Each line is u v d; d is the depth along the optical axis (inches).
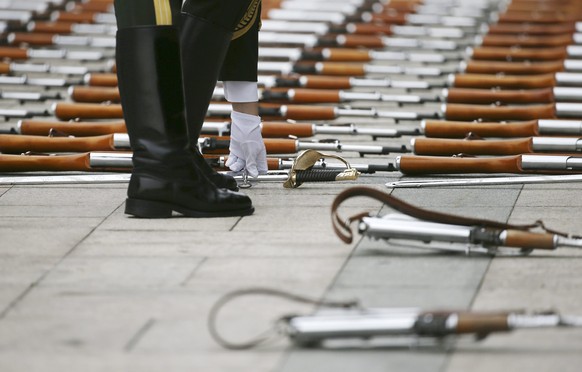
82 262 453.7
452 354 352.2
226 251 466.9
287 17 1489.9
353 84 955.3
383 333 349.1
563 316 358.6
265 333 366.6
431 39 1331.2
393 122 826.8
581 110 766.5
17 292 416.2
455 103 871.7
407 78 1044.5
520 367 341.1
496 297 404.5
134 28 525.3
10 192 582.9
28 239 489.4
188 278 430.6
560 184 591.5
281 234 493.7
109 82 920.3
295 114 798.5
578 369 339.3
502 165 612.4
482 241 447.2
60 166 624.1
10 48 1151.0
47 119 816.9
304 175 588.1
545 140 637.9
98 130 701.9
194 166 529.3
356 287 417.4
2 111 807.1
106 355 354.9
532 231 494.3
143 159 528.1
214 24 560.4
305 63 1062.4
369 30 1346.0
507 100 861.8
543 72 1011.9
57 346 362.9
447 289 413.4
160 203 525.0
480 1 1727.4
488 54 1124.5
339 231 453.7
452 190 581.0
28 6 1523.1
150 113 526.0
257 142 604.1
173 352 356.5
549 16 1481.3
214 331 356.2
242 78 596.4
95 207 549.6
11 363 349.1
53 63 1114.7
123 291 415.8
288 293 375.2
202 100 571.2
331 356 351.9
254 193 578.9
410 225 450.3
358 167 617.6
